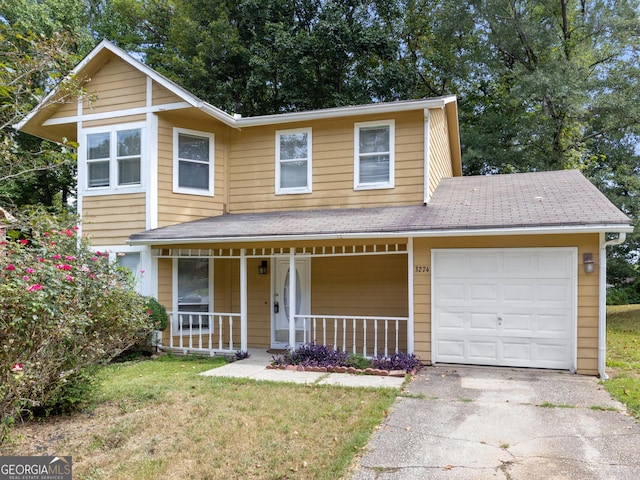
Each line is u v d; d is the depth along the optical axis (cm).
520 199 885
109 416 548
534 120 1692
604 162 1833
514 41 1770
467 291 801
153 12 2258
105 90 1059
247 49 1962
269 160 1098
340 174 1044
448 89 2200
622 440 456
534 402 584
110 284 618
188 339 1020
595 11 1727
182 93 975
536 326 764
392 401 591
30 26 1500
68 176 1839
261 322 1080
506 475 386
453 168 1559
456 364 802
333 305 1045
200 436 476
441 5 1992
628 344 1013
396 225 815
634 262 1980
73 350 523
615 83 1573
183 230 962
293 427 499
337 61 1864
